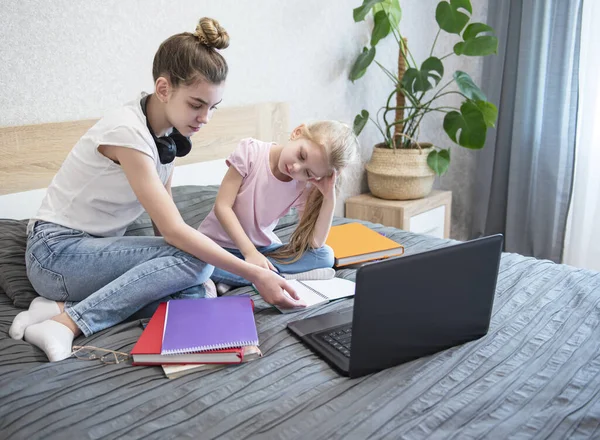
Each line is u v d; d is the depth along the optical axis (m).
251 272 1.30
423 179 2.72
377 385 1.01
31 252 1.33
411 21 3.02
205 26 1.26
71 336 1.18
